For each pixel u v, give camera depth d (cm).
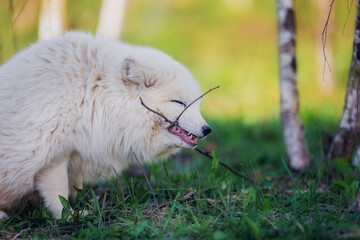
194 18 3759
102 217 837
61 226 816
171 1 3769
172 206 810
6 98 838
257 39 3600
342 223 729
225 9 3866
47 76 837
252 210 810
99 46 892
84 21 1862
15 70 861
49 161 835
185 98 889
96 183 1096
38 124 810
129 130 880
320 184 1034
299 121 1177
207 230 733
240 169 1301
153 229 752
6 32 1659
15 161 815
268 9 3797
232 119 1972
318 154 1179
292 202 876
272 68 3034
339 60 2300
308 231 693
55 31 1480
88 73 859
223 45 3544
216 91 2623
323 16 2269
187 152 1438
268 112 2153
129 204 879
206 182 1056
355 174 999
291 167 1178
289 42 1149
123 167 958
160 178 1127
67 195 874
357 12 920
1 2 1697
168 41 3359
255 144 1630
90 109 851
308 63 2747
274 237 688
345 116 1048
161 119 885
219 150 1543
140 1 3459
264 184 1034
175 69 899
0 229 812
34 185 866
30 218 861
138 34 3303
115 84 864
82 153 874
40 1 1677
